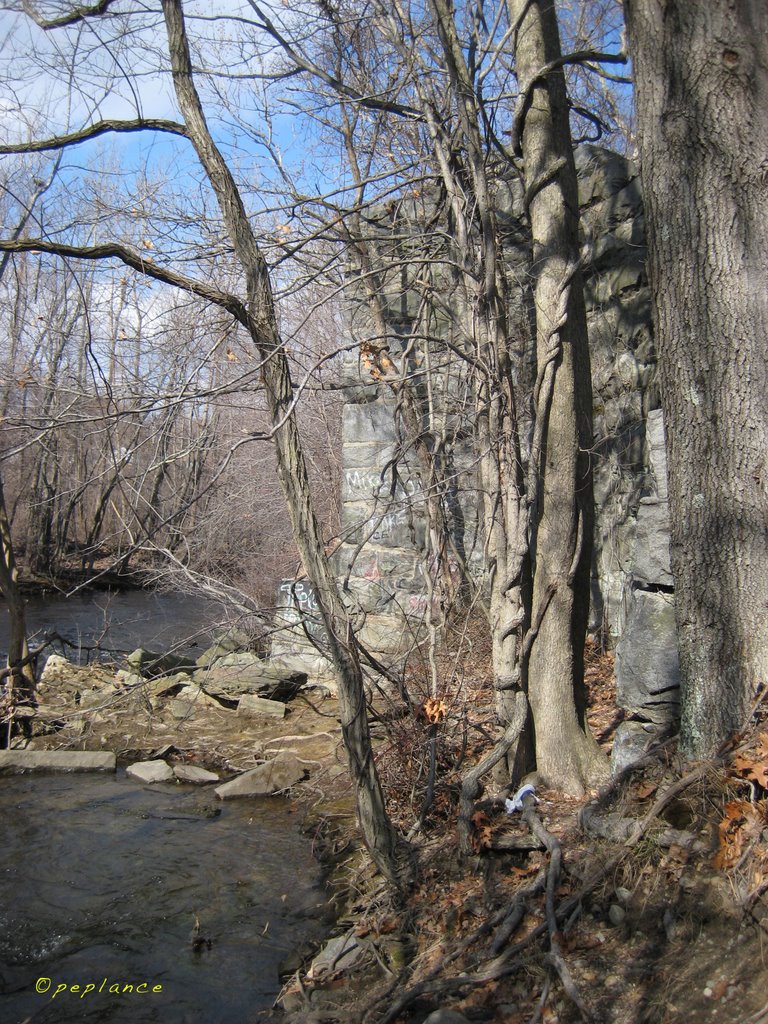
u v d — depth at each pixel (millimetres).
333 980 4477
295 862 5898
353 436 9453
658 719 5094
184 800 7066
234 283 6695
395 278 8883
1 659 12469
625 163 7695
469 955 4270
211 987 4578
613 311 7797
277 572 13922
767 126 4180
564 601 5516
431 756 5520
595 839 4613
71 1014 4406
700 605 4438
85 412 5648
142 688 9039
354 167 9273
